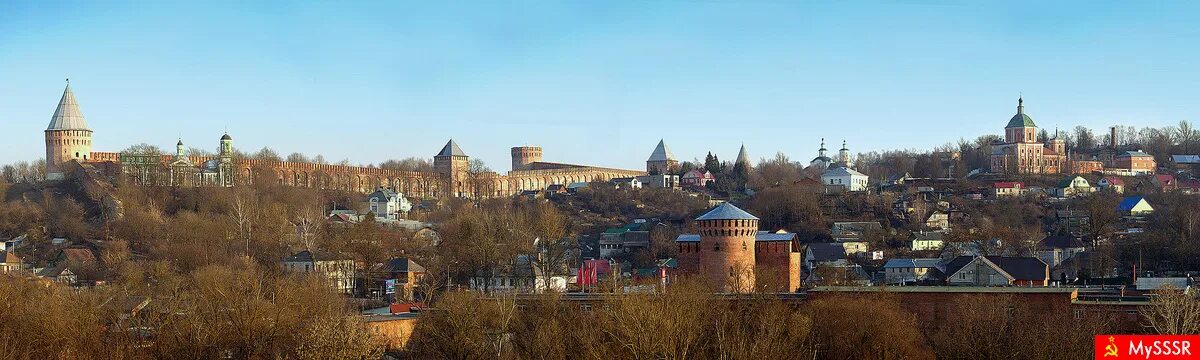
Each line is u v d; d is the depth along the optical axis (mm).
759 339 146250
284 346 162250
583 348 152875
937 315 176750
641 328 144250
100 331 164625
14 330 163250
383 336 172000
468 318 165000
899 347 152375
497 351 162000
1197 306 162375
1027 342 152500
